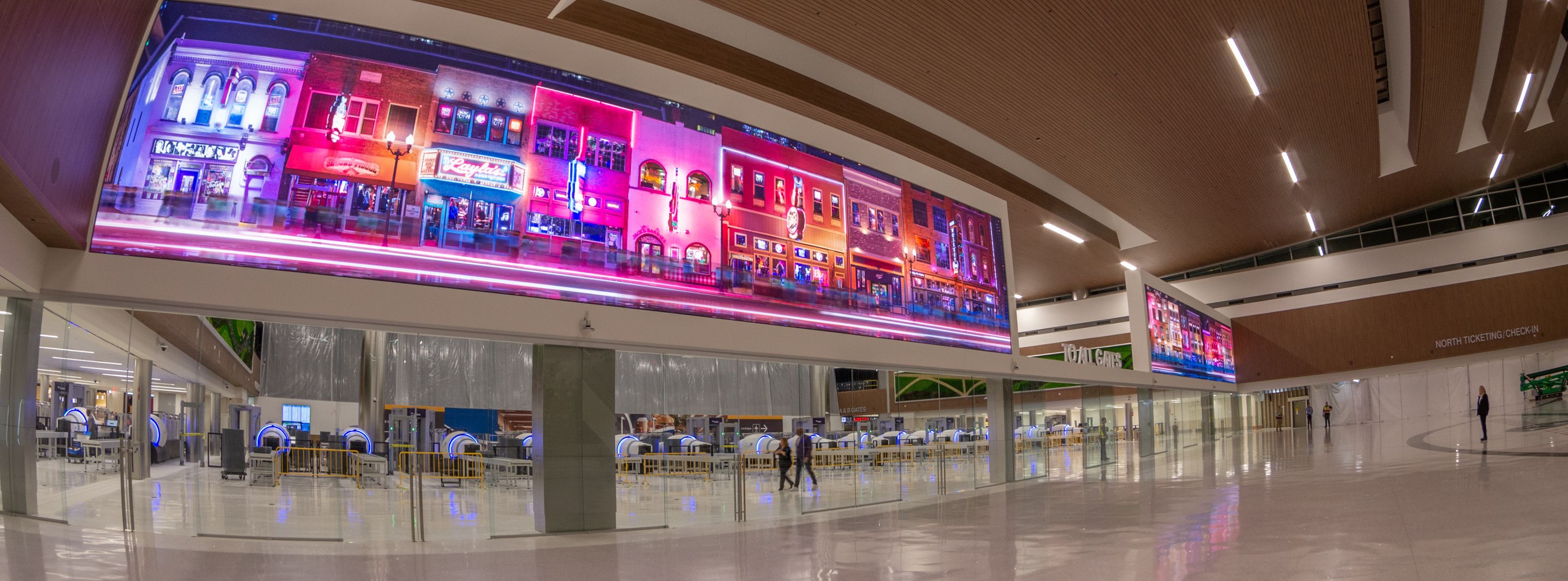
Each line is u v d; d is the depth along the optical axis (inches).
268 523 329.4
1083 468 805.2
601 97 434.3
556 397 401.1
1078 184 949.8
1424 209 1301.7
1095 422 848.9
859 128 708.0
